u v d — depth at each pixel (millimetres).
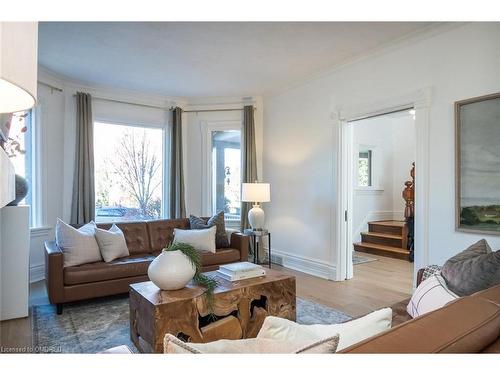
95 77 4555
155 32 3213
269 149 5359
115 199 5227
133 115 5305
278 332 1012
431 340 839
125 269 3375
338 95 4160
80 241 3283
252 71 4359
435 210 3111
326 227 4340
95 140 5047
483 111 2795
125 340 2494
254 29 3148
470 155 2867
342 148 4176
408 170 6855
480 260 1795
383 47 3543
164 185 5613
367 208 6629
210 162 5715
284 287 2695
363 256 5699
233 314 2521
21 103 883
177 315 2125
